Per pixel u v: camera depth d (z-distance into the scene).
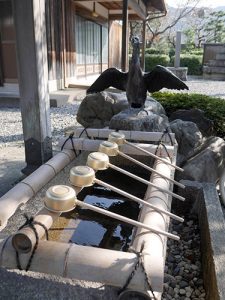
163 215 1.70
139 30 26.56
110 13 13.84
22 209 2.00
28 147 3.28
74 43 10.30
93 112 4.68
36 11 2.90
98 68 13.83
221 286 1.67
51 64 8.80
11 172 3.61
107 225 2.33
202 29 31.58
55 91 9.03
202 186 2.96
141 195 2.74
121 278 1.21
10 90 8.73
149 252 1.30
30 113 3.16
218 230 2.23
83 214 2.44
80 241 2.11
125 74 3.39
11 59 8.50
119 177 2.99
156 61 20.45
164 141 2.95
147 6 12.31
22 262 1.28
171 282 2.18
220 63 17.33
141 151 2.69
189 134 3.61
